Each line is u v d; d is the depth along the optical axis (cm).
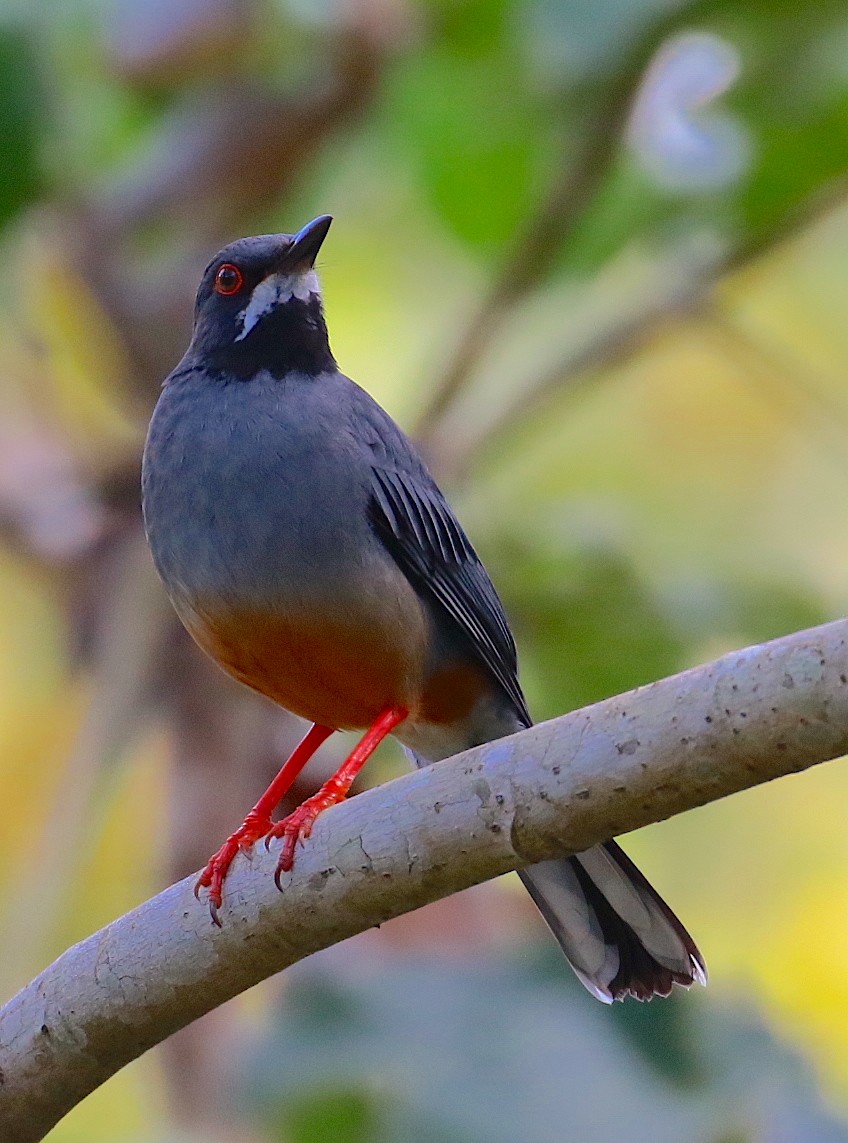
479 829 633
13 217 1235
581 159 1270
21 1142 726
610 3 1262
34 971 1045
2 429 1364
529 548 1244
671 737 596
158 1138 1038
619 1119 952
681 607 1245
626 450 1694
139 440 1289
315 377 905
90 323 1412
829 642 569
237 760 1211
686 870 1512
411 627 888
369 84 1330
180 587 880
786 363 1416
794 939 1466
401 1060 958
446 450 1280
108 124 1441
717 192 1335
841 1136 952
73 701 1473
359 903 660
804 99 1295
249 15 1305
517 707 947
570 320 1582
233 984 689
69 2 1297
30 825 1500
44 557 1274
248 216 1352
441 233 1512
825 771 1534
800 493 1678
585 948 803
